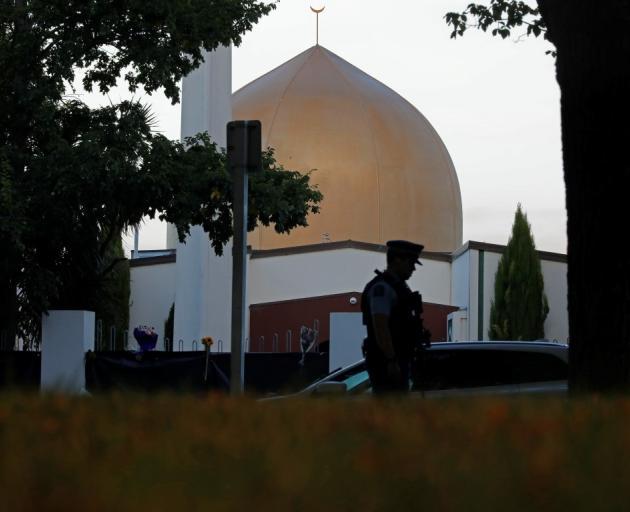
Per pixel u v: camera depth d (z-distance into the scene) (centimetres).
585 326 1346
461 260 7631
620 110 1335
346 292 7631
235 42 3516
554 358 1989
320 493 279
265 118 9962
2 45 3406
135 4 3266
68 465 309
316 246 7756
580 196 1357
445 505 271
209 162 3562
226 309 6147
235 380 1916
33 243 3503
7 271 3369
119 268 7044
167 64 3394
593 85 1338
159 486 283
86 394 545
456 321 7281
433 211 10025
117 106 3466
